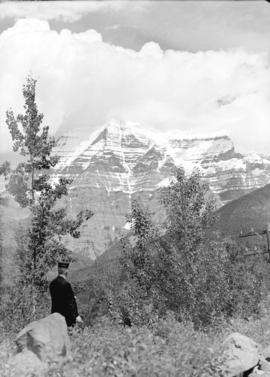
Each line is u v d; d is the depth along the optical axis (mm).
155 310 17812
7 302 21844
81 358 8320
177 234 19281
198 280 18438
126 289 18656
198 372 8953
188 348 9656
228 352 10867
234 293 20375
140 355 8562
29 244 29250
